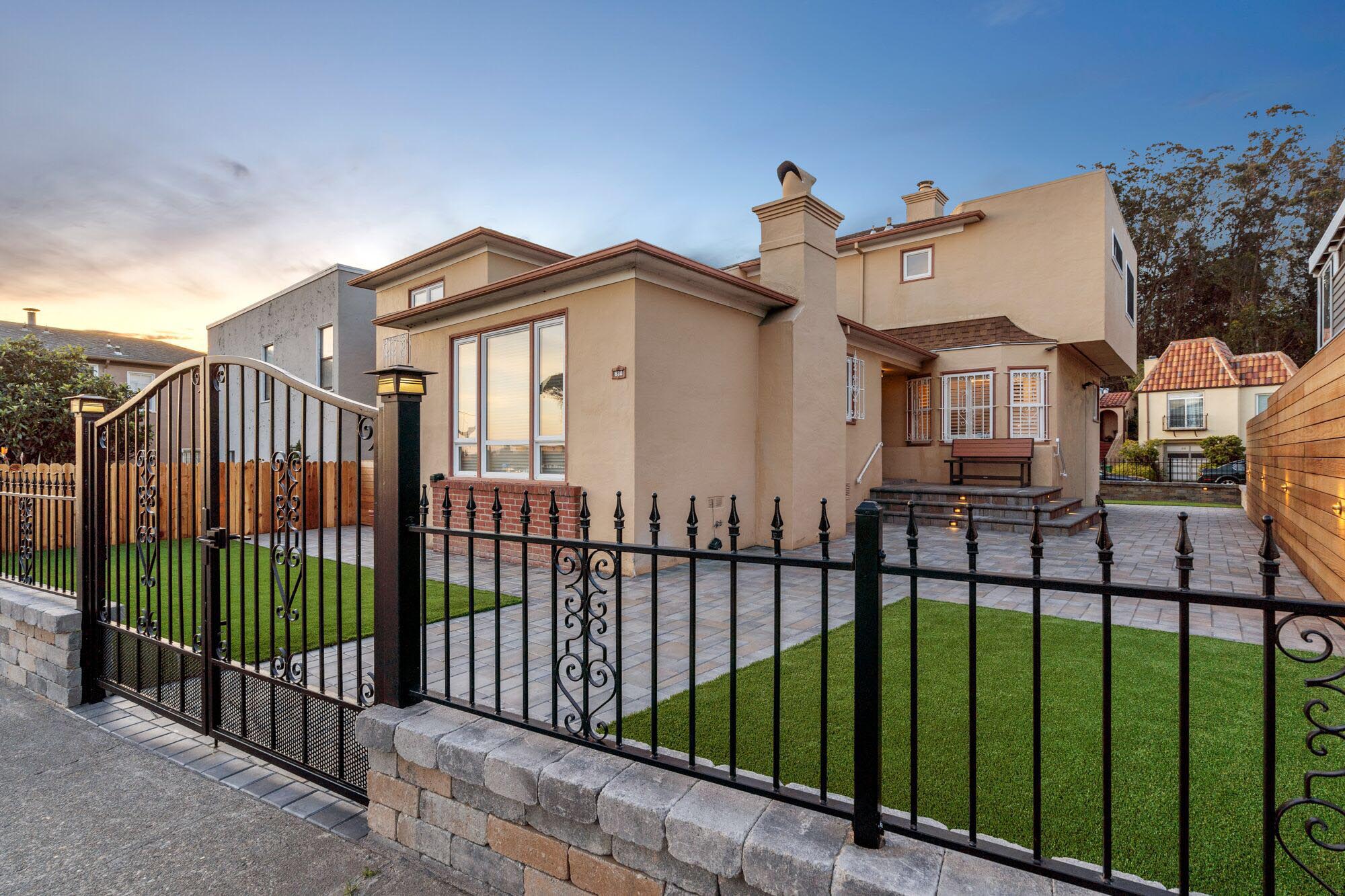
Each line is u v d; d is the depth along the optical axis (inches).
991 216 514.6
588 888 76.0
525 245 423.2
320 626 109.0
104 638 157.6
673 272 284.5
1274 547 47.5
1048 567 290.2
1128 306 575.5
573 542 84.5
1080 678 140.4
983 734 110.7
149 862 93.7
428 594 233.0
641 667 153.4
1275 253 1328.7
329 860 94.6
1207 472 875.4
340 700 107.5
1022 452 465.7
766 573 277.3
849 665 152.3
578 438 293.6
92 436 159.0
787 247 352.5
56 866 92.7
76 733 139.7
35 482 178.5
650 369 279.4
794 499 339.9
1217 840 79.5
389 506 101.3
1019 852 58.2
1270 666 47.7
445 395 364.8
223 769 123.2
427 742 89.9
